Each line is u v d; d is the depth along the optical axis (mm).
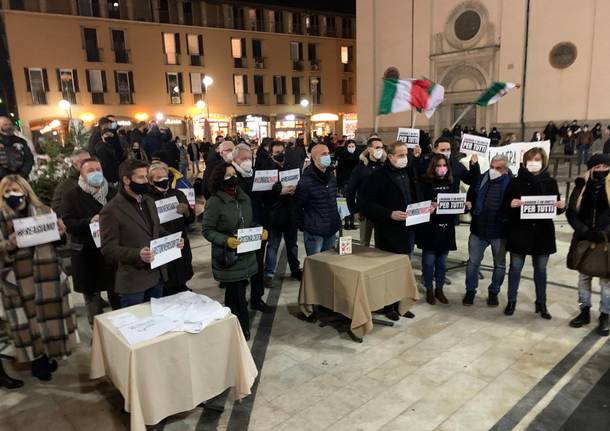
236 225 4016
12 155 5953
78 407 3416
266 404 3363
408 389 3500
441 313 4852
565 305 4973
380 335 4391
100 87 28844
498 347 4098
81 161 4039
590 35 18125
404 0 23547
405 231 4730
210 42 32031
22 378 3836
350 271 4117
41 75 27094
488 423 3088
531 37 19641
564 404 3271
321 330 4539
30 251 3486
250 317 4879
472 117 22094
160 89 30688
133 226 3395
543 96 19594
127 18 29297
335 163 10375
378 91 25266
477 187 5012
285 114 34938
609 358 3867
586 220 4215
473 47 21344
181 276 4477
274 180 5344
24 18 26250
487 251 7133
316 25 36406
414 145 6656
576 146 17141
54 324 3578
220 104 32844
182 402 2924
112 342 2934
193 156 20609
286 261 6918
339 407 3305
